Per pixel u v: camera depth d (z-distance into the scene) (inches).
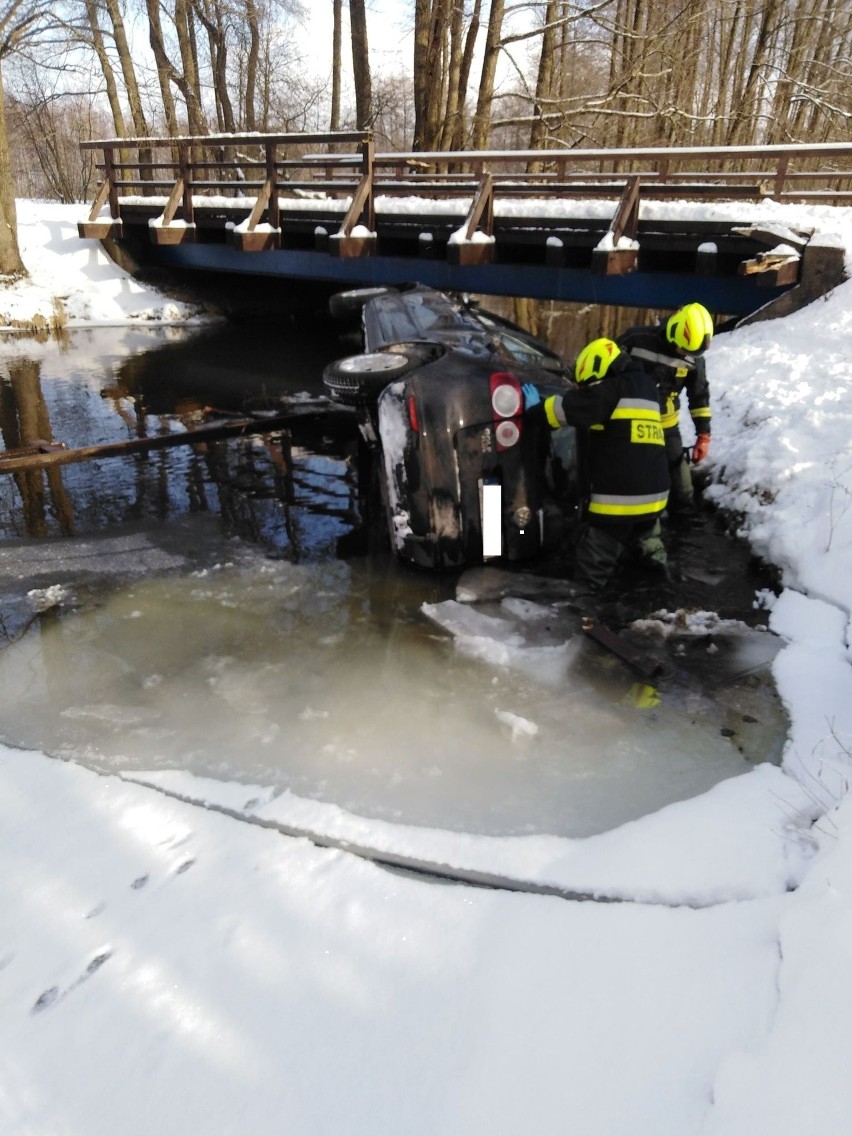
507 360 174.6
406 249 426.3
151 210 557.0
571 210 357.4
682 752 105.6
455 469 154.9
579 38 783.7
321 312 637.3
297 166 461.1
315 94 1096.2
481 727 112.4
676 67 824.9
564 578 157.9
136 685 124.6
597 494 146.7
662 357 150.3
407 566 166.2
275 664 130.5
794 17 901.8
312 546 179.6
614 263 331.0
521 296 395.9
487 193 370.0
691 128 880.3
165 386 357.4
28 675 128.2
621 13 875.4
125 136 848.3
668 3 826.2
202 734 111.3
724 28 999.0
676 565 164.2
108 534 188.2
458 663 130.1
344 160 519.8
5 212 539.8
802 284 282.0
